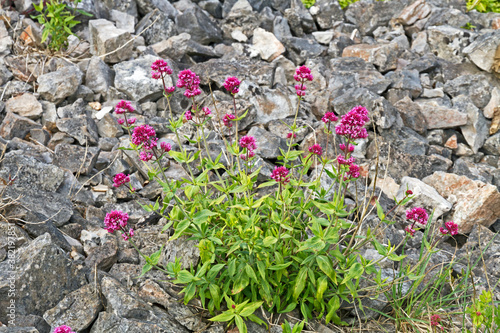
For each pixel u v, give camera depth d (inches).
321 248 111.3
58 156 170.6
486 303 109.5
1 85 201.6
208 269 125.0
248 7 258.5
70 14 229.6
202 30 245.0
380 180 191.2
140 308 118.3
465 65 244.8
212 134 197.2
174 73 216.7
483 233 161.9
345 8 288.7
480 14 286.0
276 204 123.4
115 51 216.2
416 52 263.7
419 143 205.2
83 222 152.3
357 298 130.5
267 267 116.0
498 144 220.5
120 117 196.2
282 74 232.7
